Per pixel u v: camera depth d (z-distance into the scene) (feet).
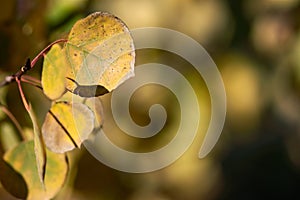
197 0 3.90
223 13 4.06
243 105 4.15
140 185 3.56
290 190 5.52
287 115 4.52
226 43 4.08
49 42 2.89
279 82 4.22
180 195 3.85
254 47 4.15
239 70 4.10
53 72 2.43
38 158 2.48
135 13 3.70
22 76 2.60
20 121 2.76
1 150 2.70
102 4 3.57
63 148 2.45
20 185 2.61
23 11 2.88
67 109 2.44
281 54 4.19
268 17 4.17
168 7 3.76
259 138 4.99
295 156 5.32
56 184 2.55
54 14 2.93
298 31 4.17
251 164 5.22
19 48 2.86
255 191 5.33
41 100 2.81
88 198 3.18
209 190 4.51
